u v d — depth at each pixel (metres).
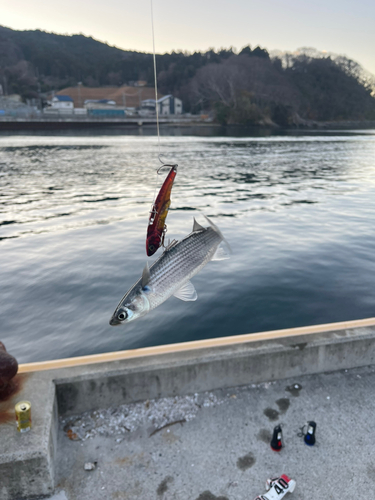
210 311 7.07
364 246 10.80
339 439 3.11
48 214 14.96
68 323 6.67
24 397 2.99
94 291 7.89
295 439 3.11
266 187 21.81
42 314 6.97
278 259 9.68
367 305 7.34
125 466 2.87
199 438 3.12
